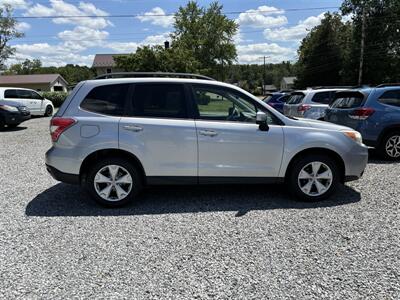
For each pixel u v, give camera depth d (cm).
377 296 261
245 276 291
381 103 710
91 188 453
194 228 390
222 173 457
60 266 310
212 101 459
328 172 470
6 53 5412
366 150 484
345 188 532
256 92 8550
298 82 5666
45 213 441
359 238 359
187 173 454
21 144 995
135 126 441
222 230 384
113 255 329
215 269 302
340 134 471
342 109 761
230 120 459
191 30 5591
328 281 282
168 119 448
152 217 425
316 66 5209
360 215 422
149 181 454
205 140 448
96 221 414
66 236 372
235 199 490
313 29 5391
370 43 4128
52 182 589
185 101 455
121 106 448
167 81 457
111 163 450
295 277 288
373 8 4066
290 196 498
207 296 264
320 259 317
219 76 5759
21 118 1329
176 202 480
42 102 1928
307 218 415
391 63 4162
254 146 455
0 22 5234
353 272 294
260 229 385
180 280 286
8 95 1727
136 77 468
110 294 268
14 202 485
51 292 271
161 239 363
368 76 4231
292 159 466
